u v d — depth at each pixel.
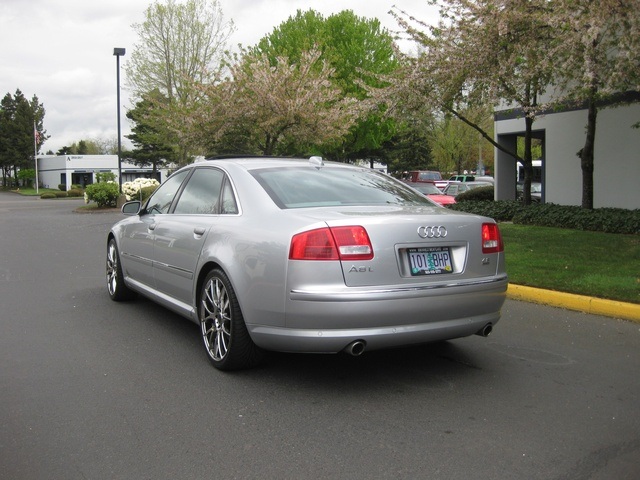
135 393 4.34
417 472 3.17
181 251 5.34
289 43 34.03
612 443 3.52
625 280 7.65
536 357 5.23
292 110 19.97
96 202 29.27
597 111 14.51
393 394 4.30
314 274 3.99
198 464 3.27
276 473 3.16
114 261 7.38
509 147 18.30
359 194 4.99
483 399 4.21
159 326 6.23
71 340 5.75
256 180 4.92
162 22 33.44
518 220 14.48
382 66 34.81
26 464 3.29
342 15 35.44
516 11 10.37
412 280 4.16
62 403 4.17
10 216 25.02
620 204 14.64
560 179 16.16
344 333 3.98
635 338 5.88
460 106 14.55
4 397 4.29
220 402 4.16
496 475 3.13
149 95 32.75
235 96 20.56
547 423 3.81
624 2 8.77
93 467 3.25
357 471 3.18
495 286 4.54
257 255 4.30
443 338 4.38
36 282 9.05
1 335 5.96
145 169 70.56
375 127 37.72
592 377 4.71
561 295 7.22
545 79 12.06
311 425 3.77
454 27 11.92
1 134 85.94
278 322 4.16
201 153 23.42
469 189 23.44
